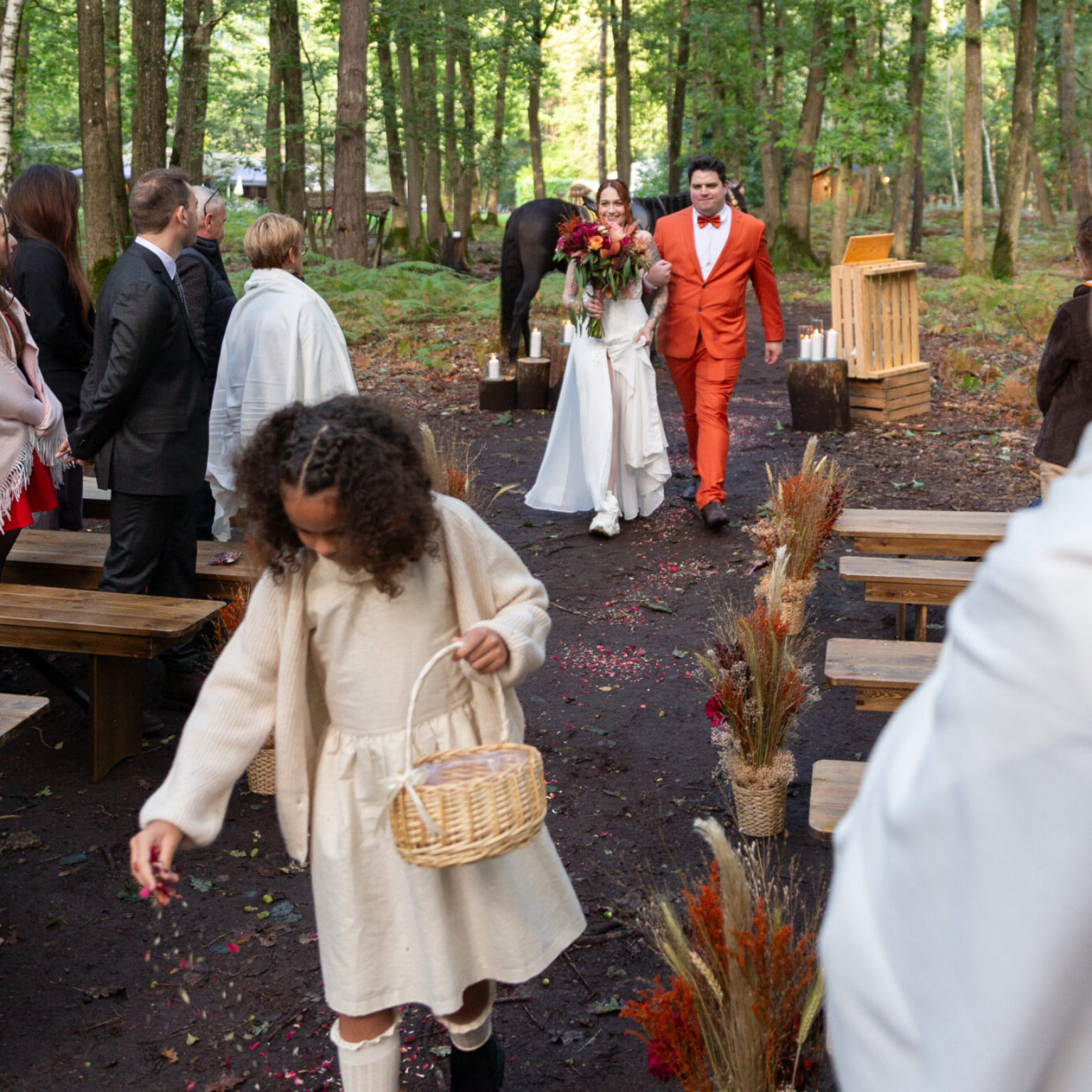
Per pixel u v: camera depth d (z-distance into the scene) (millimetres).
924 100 27531
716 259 6453
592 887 3420
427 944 2086
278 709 2117
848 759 4215
